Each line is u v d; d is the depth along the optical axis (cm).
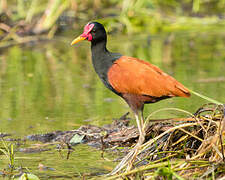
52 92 1312
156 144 798
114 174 772
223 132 782
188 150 829
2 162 855
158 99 858
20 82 1412
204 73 1430
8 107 1188
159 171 673
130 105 881
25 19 2011
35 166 836
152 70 851
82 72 1517
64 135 981
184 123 840
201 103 1164
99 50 916
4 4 2027
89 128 1012
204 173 709
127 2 2048
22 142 960
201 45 1842
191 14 2192
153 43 1875
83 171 807
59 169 819
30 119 1097
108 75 890
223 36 1991
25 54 1769
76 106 1191
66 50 1831
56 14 1969
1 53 1788
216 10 2250
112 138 966
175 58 1634
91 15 2064
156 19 2111
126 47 1806
